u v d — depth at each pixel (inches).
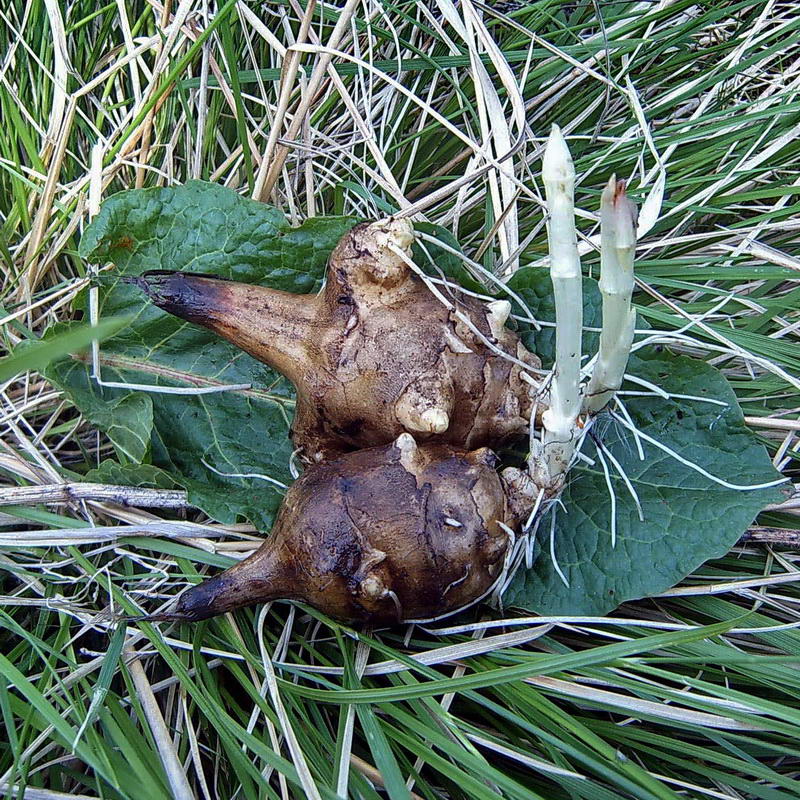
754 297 11.4
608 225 6.9
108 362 10.4
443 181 12.8
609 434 9.8
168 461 10.3
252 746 8.0
